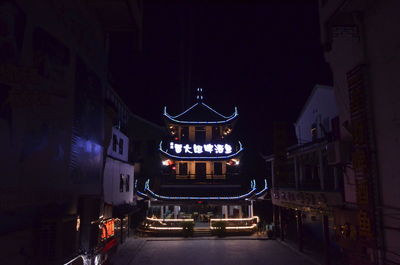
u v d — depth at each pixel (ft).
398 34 34.12
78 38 37.63
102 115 48.44
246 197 108.27
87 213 38.81
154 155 143.13
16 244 24.80
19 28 25.05
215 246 90.74
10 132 23.77
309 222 97.96
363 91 39.45
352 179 46.14
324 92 84.58
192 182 116.78
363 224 38.40
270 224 107.14
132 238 102.94
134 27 48.08
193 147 116.06
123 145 89.81
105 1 40.81
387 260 35.29
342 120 47.52
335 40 48.47
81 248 38.14
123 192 85.40
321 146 65.36
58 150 32.07
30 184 26.58
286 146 84.33
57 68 31.76
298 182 82.23
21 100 24.72
